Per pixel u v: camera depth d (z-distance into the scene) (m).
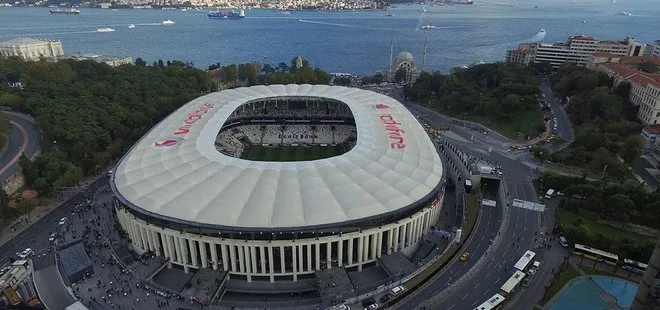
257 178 162.38
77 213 183.75
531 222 170.88
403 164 177.88
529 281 137.38
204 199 150.50
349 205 148.25
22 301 131.88
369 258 153.62
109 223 175.88
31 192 196.62
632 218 171.50
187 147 186.38
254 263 144.88
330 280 142.38
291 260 147.12
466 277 139.62
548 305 127.25
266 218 141.75
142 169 171.12
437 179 173.25
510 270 142.75
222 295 143.12
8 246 162.25
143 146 191.12
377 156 182.12
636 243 148.25
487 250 152.00
